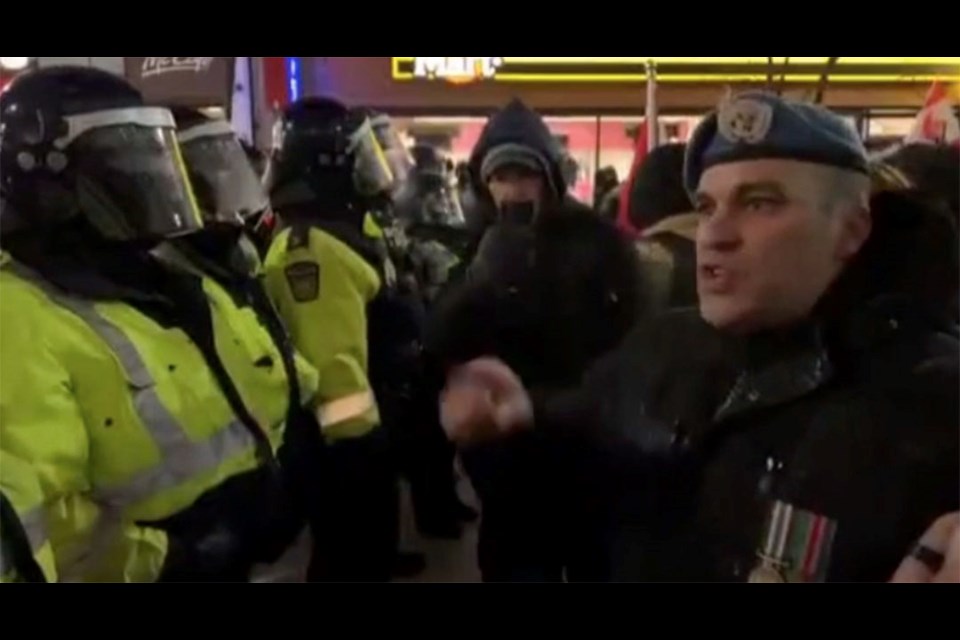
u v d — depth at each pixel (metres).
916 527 0.62
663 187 0.89
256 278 1.73
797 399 0.67
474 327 0.85
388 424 2.39
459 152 4.75
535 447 0.80
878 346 0.65
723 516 0.68
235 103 4.10
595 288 0.79
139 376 1.24
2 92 1.32
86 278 1.24
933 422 0.63
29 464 1.11
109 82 1.31
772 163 0.64
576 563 0.80
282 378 1.62
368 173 2.36
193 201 1.41
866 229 0.65
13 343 1.15
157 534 1.26
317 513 2.05
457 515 2.62
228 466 1.35
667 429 0.72
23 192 1.24
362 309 2.16
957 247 0.66
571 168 1.33
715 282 0.67
